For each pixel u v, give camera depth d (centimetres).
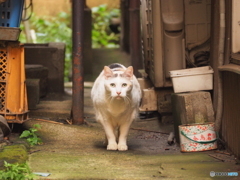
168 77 932
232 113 678
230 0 703
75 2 924
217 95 778
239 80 633
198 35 916
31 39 2052
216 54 793
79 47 935
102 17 2538
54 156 685
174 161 658
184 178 558
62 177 555
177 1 912
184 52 917
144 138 865
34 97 988
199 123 741
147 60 1037
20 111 819
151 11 924
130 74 697
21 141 771
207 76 800
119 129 783
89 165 635
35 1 2488
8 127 781
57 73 1269
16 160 614
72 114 960
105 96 716
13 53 812
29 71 1116
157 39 919
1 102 820
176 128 803
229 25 711
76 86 941
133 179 556
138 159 678
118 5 2630
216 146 725
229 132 700
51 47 1263
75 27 931
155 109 983
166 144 812
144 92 982
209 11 912
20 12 807
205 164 630
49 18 2497
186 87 799
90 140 834
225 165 623
